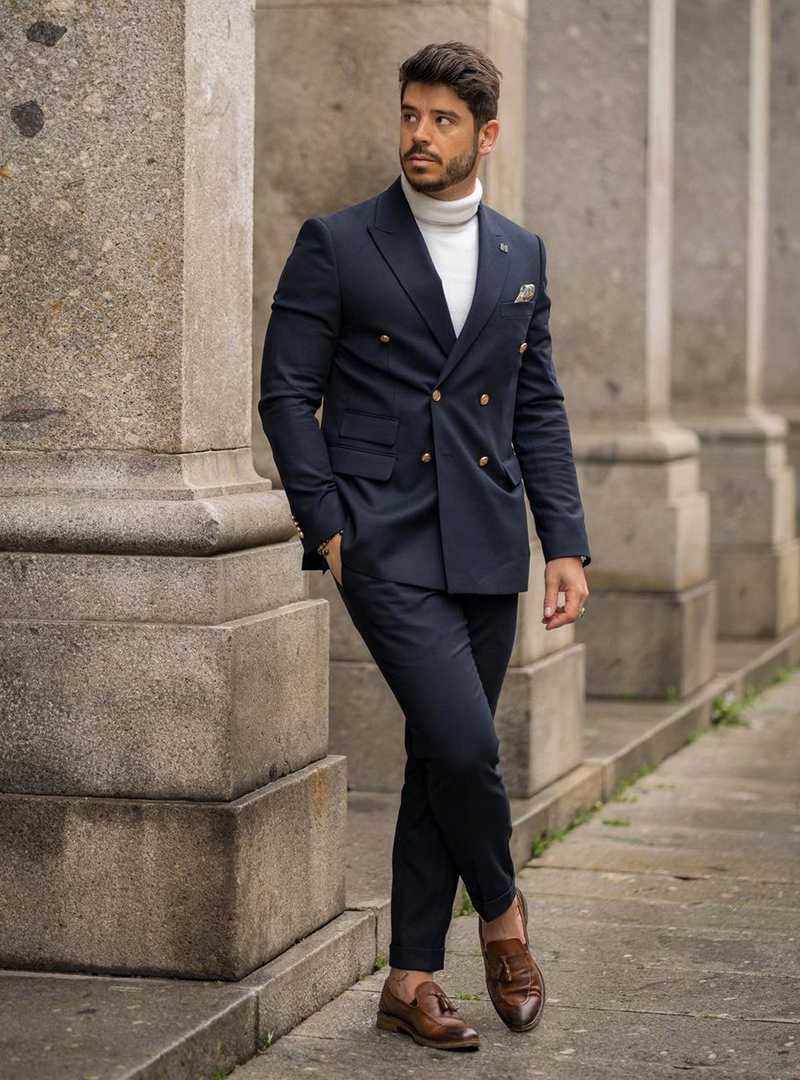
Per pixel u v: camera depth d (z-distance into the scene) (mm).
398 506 4570
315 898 5258
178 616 4781
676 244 13445
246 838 4742
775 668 12906
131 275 4887
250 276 5336
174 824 4711
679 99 13328
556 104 10531
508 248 4707
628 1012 5188
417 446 4586
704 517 11250
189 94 4855
